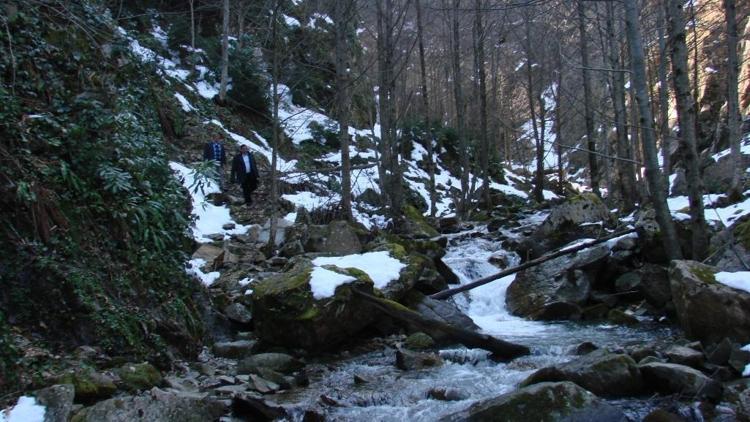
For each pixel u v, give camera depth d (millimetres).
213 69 21406
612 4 15961
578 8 17625
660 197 8492
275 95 12031
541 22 24312
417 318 7602
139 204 7684
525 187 30094
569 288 9461
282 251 11703
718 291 6289
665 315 8438
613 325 8469
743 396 4676
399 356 6812
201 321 7867
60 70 8008
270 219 13008
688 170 8359
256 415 5320
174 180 9086
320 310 7383
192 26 20797
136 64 10602
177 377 6289
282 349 7613
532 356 6844
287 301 7473
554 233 11688
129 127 8312
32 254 5988
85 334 5953
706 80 24938
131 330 6328
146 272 7207
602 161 30969
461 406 5219
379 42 16859
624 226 11461
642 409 4887
